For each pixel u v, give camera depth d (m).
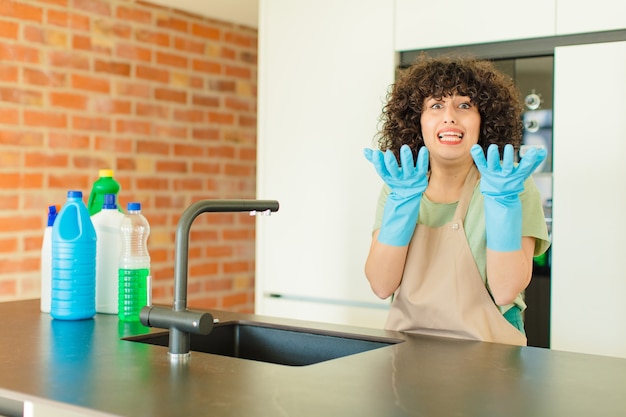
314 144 3.16
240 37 4.58
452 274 1.82
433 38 2.88
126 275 1.89
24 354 1.46
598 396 1.17
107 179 2.15
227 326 1.86
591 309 2.61
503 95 1.96
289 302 3.23
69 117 3.73
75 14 3.73
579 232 2.63
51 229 2.02
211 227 4.43
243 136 4.63
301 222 3.20
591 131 2.60
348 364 1.38
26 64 3.55
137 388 1.20
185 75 4.26
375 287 1.90
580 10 2.60
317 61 3.16
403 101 2.02
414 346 1.56
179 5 4.11
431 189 1.96
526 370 1.35
